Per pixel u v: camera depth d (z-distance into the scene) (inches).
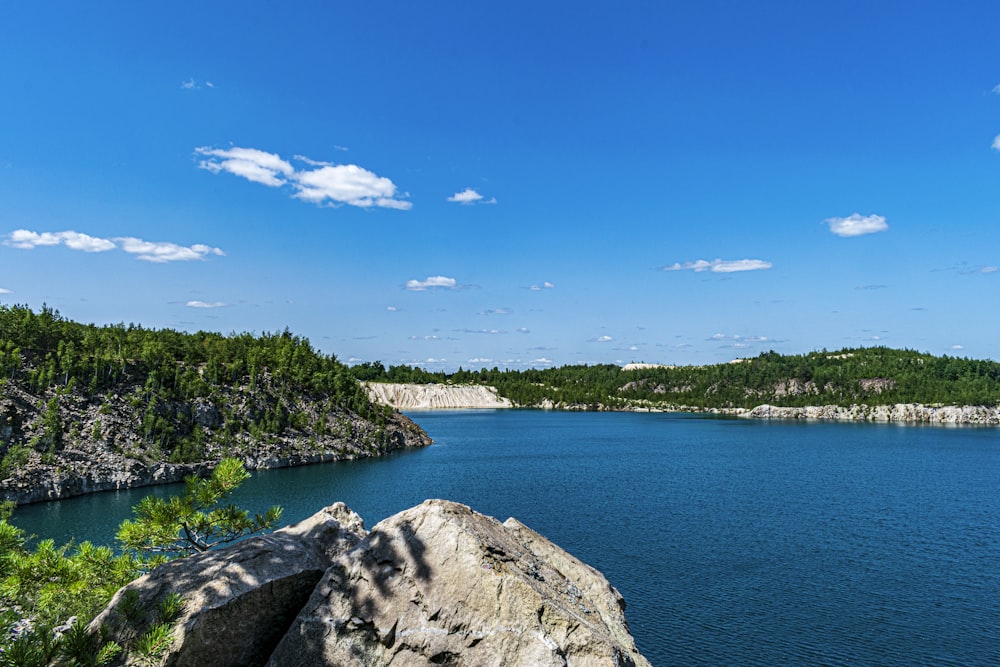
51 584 616.1
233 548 543.2
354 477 4598.9
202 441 4881.9
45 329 5128.0
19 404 4178.2
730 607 1824.6
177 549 645.9
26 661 416.5
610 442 7657.5
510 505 3405.5
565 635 478.6
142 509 619.2
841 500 3572.8
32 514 3280.0
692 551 2427.4
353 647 473.4
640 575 2124.8
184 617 459.5
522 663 454.0
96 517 3198.8
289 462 5265.8
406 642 471.5
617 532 2741.1
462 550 509.4
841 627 1684.3
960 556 2373.3
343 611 486.9
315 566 541.6
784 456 6048.2
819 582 2053.4
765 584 2030.0
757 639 1608.0
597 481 4335.6
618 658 482.6
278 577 509.7
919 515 3149.6
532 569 550.6
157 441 4557.1
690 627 1684.3
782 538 2642.7
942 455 6186.0
